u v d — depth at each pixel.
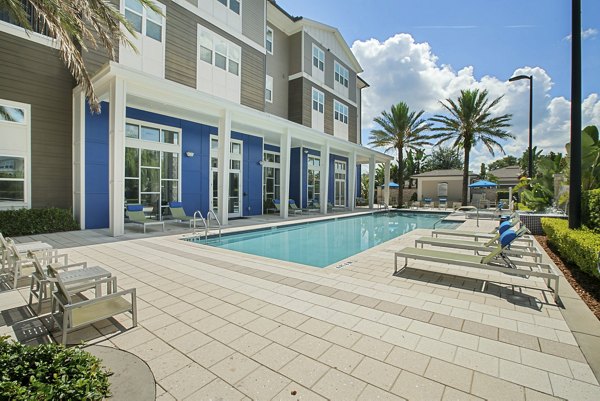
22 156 8.89
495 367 2.29
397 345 2.62
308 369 2.27
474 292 3.98
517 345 2.62
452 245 5.72
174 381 2.11
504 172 36.22
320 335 2.80
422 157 38.16
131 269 5.07
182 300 3.68
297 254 7.78
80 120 9.23
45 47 9.24
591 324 3.03
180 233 9.13
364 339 2.72
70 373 1.59
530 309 3.40
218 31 12.60
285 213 14.05
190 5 11.51
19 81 8.80
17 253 4.02
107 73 7.72
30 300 3.46
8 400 1.29
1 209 8.55
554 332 2.85
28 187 8.98
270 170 17.59
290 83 18.58
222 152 10.74
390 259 5.87
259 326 2.98
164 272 4.90
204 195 13.21
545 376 2.18
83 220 9.34
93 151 9.48
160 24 10.55
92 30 8.90
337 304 3.55
